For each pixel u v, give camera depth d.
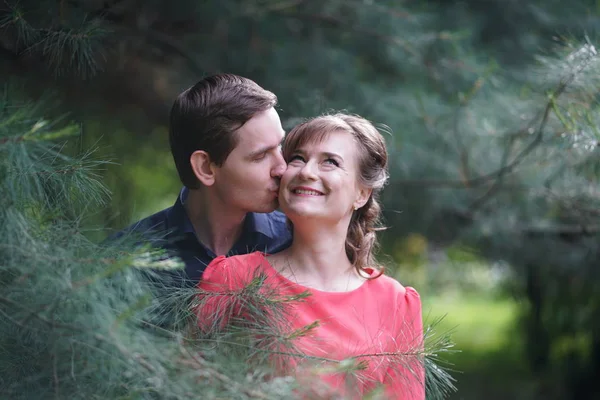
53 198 1.44
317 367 1.33
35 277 1.17
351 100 3.62
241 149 1.66
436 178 3.80
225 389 1.19
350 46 3.84
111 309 1.18
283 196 1.61
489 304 11.00
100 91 4.10
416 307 1.68
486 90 3.57
